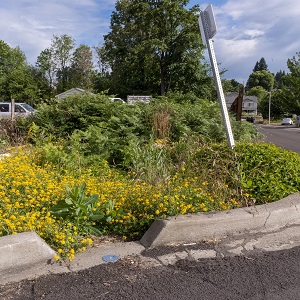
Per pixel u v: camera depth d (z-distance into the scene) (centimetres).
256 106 10044
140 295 286
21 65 6044
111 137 751
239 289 298
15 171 491
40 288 290
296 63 5425
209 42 530
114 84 4428
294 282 311
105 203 420
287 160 518
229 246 370
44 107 947
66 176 544
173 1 3722
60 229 356
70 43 6312
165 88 3953
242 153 521
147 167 570
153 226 377
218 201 443
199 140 718
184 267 329
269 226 406
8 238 313
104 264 327
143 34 4100
